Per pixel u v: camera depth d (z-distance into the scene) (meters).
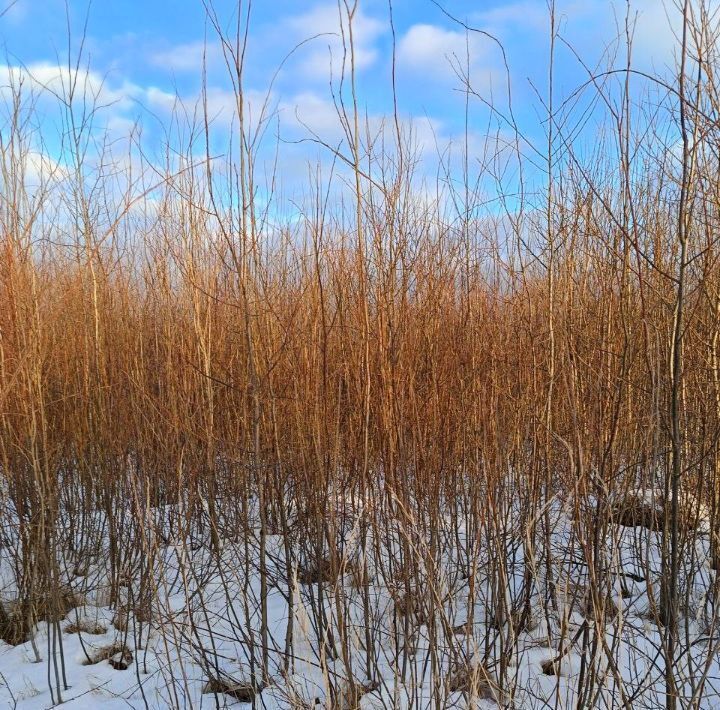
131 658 3.18
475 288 2.99
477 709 2.29
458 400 2.88
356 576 2.94
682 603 3.00
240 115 2.32
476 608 3.31
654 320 2.60
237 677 2.86
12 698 2.85
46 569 2.98
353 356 2.75
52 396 3.86
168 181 3.04
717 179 2.12
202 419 3.09
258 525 4.05
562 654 2.28
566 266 2.43
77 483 4.02
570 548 2.65
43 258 3.46
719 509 2.87
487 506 2.66
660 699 2.47
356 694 2.38
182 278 3.19
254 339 3.09
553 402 2.89
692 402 3.11
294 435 3.04
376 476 2.60
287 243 3.40
